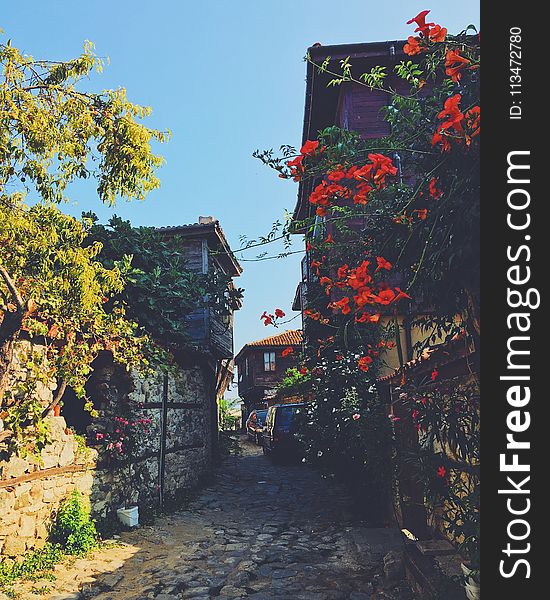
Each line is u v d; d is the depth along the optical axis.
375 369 8.89
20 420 6.44
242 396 39.38
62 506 7.54
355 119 10.84
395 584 5.79
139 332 10.73
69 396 9.71
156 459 10.78
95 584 6.19
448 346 4.49
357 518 8.92
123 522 8.66
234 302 15.00
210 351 15.69
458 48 3.32
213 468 15.55
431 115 3.72
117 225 12.26
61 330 7.23
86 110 5.53
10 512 6.50
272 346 35.28
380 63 10.88
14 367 6.98
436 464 4.38
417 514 6.49
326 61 4.46
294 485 13.09
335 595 5.71
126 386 9.90
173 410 12.01
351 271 4.25
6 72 5.07
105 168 5.79
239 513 10.12
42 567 6.55
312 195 3.86
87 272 5.88
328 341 9.30
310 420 9.61
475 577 3.44
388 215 3.84
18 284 5.90
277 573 6.54
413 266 3.56
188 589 6.07
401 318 8.38
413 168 3.87
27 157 5.18
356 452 8.65
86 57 5.54
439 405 4.27
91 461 8.41
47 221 5.54
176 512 10.09
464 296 3.42
